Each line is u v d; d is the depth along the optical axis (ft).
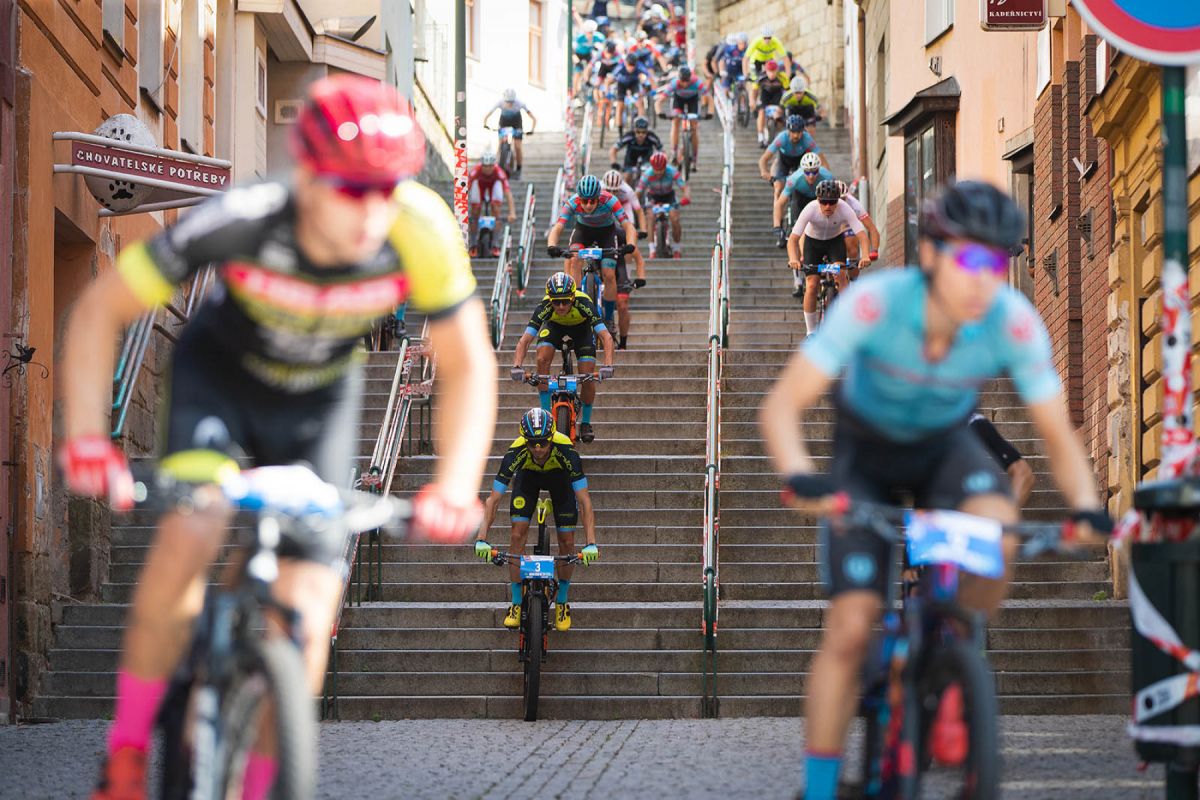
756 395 115.44
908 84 161.48
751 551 95.14
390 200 26.94
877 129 184.85
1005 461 56.03
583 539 97.66
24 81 81.87
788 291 144.77
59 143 87.71
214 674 26.17
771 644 82.89
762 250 158.51
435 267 28.22
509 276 138.41
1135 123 84.74
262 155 150.10
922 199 152.66
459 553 95.66
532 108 267.80
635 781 51.39
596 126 236.43
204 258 26.91
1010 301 31.04
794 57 267.80
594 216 123.95
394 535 96.27
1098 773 50.67
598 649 82.94
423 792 49.24
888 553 32.40
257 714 25.68
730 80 240.12
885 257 167.84
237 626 27.58
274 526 27.45
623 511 99.66
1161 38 38.83
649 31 276.00
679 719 77.15
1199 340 71.31
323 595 28.35
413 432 115.65
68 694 82.23
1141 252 87.81
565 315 104.27
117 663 83.82
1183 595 36.78
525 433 76.64
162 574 26.91
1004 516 32.09
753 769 54.34
